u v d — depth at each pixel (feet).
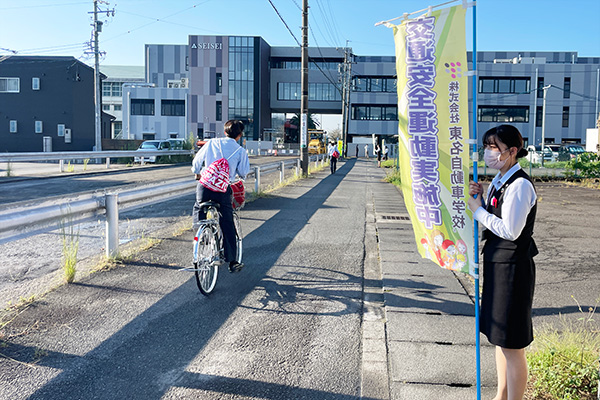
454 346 13.74
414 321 15.61
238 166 19.40
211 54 240.53
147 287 18.58
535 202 9.19
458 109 10.36
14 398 10.77
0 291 18.01
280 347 13.67
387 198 50.52
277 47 261.03
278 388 11.46
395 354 13.19
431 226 10.87
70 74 165.99
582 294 18.76
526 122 223.71
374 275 21.26
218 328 14.93
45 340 13.74
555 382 10.80
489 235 9.73
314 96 258.57
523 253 9.24
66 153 74.95
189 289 18.54
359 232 30.73
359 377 12.03
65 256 19.04
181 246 25.21
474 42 10.09
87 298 17.22
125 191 24.64
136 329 14.67
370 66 237.66
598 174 74.95
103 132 190.39
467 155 10.32
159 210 38.17
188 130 242.58
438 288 19.17
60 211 19.15
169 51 274.16
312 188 57.82
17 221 16.89
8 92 164.66
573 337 12.66
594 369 10.89
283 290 18.80
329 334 14.65
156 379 11.75
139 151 95.71
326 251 25.32
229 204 18.86
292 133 264.52
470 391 11.28
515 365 9.45
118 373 12.00
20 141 165.89
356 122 237.25
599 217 38.99
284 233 29.78
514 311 9.20
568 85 222.89
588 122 222.89
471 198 10.04
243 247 25.93
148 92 243.81
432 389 11.35
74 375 11.85
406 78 10.88
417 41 10.68
